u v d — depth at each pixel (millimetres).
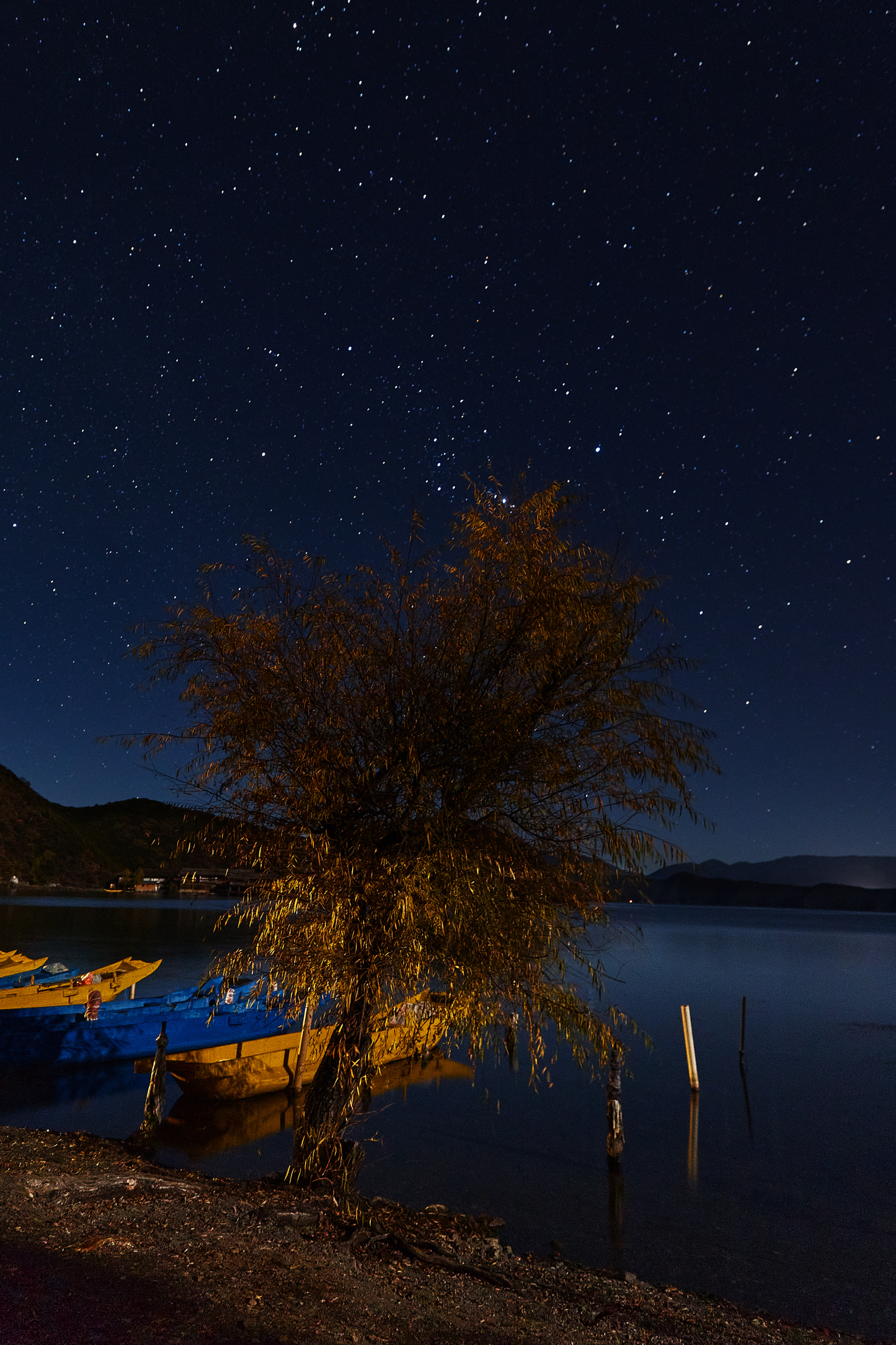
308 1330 5977
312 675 9328
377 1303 6781
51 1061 20781
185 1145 16078
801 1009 44281
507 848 9094
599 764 9289
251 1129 17250
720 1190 15820
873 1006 46094
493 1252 10125
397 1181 14969
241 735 9133
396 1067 23672
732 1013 41688
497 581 9406
